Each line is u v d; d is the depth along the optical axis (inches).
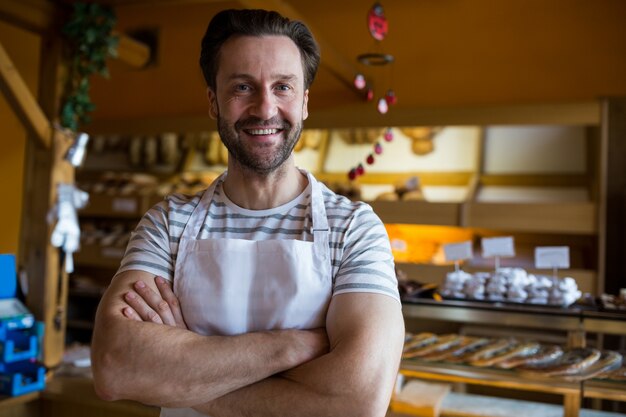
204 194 55.3
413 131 183.8
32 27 128.0
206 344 45.9
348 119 181.2
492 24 177.3
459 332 145.0
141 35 213.8
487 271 159.9
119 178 197.8
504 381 93.5
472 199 166.1
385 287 48.9
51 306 128.9
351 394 44.5
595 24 167.8
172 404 45.9
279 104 49.9
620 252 152.9
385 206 166.9
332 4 192.5
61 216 128.6
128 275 51.6
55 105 130.7
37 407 115.3
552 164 169.8
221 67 50.3
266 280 50.4
